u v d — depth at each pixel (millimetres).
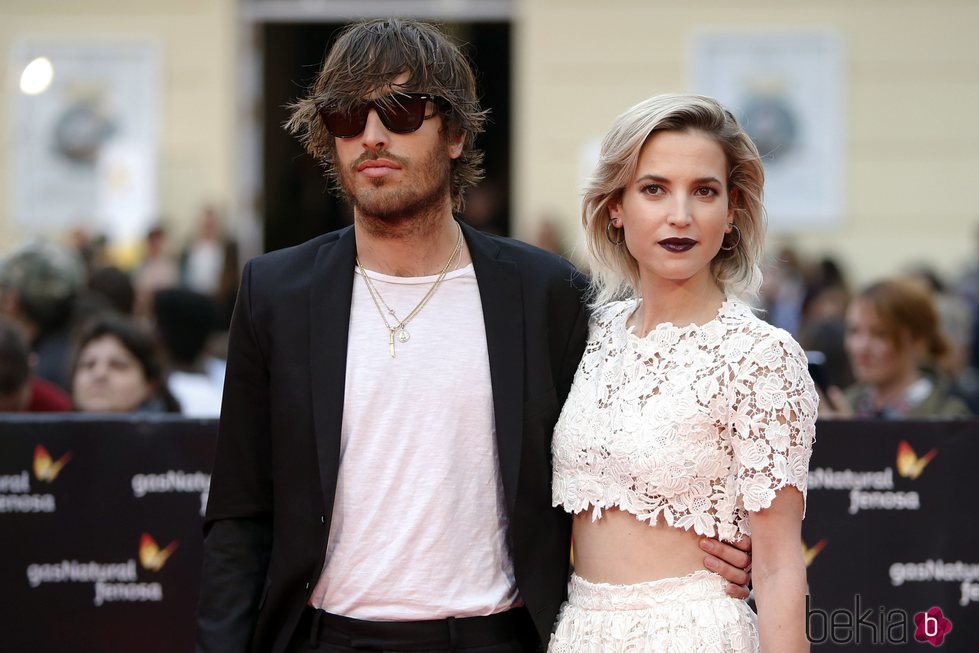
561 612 5102
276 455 5113
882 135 19328
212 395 9125
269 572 5160
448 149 5188
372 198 4992
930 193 19328
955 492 6219
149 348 8242
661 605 4746
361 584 4926
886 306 8289
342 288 5160
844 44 19203
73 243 17078
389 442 4992
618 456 4805
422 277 5203
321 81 5113
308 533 4988
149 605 6266
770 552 4613
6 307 9648
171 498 6285
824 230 19406
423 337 5105
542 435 5129
